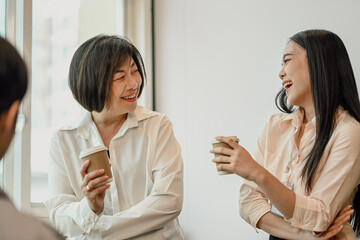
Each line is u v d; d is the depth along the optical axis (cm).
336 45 184
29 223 69
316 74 180
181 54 318
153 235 189
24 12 267
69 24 299
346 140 172
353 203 185
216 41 299
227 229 282
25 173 262
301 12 259
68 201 195
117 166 197
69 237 195
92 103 192
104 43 192
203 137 301
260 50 275
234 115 285
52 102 284
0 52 75
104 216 185
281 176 189
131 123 198
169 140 201
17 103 78
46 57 284
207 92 301
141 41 331
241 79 283
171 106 323
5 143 79
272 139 198
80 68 192
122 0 331
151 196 189
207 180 296
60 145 201
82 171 170
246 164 166
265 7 275
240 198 191
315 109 180
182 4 320
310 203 167
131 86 191
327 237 169
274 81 267
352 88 183
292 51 187
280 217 181
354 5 238
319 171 176
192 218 303
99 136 199
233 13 291
